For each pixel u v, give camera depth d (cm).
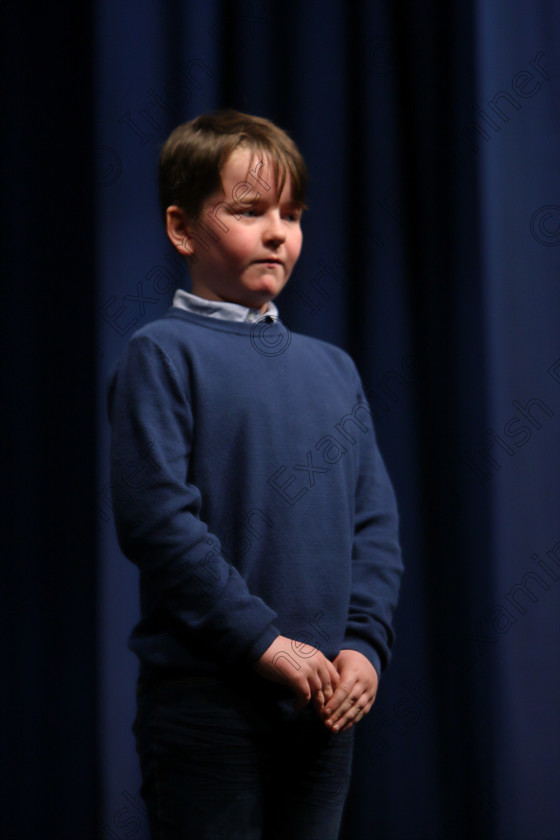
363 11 494
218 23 488
